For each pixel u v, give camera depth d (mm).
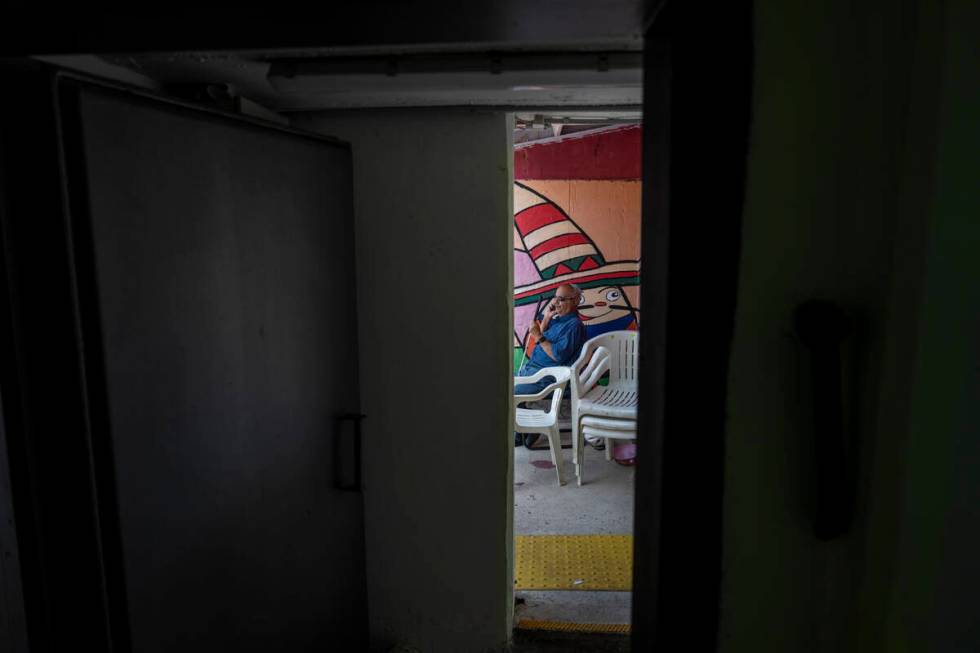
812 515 762
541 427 4449
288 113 2168
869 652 724
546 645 2594
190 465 1319
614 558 3404
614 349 5246
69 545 1114
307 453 1820
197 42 928
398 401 2324
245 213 1486
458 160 2174
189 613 1330
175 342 1264
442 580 2428
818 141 700
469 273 2230
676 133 727
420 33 890
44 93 998
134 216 1149
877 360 708
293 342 1719
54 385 1071
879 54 675
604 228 5312
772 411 751
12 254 1030
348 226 2031
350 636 2172
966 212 613
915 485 658
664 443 778
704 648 803
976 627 672
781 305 730
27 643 1121
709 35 704
